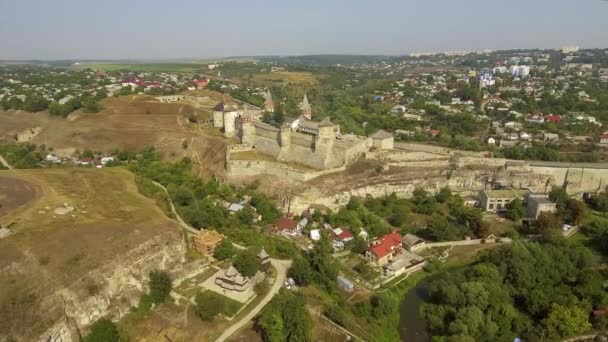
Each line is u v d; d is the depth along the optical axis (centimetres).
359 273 9194
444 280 8562
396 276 9294
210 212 10819
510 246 9250
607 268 8919
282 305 7044
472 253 10331
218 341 6894
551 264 8944
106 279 7444
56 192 10231
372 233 10969
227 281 8094
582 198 13725
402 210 12444
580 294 8131
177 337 7031
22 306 6444
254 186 12581
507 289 8369
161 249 8431
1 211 8944
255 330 7094
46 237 7906
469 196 13612
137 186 11731
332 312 7512
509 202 12706
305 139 13600
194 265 8762
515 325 7600
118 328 7200
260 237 10100
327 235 10538
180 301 7825
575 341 7331
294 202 11788
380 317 7869
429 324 7781
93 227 8456
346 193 12494
